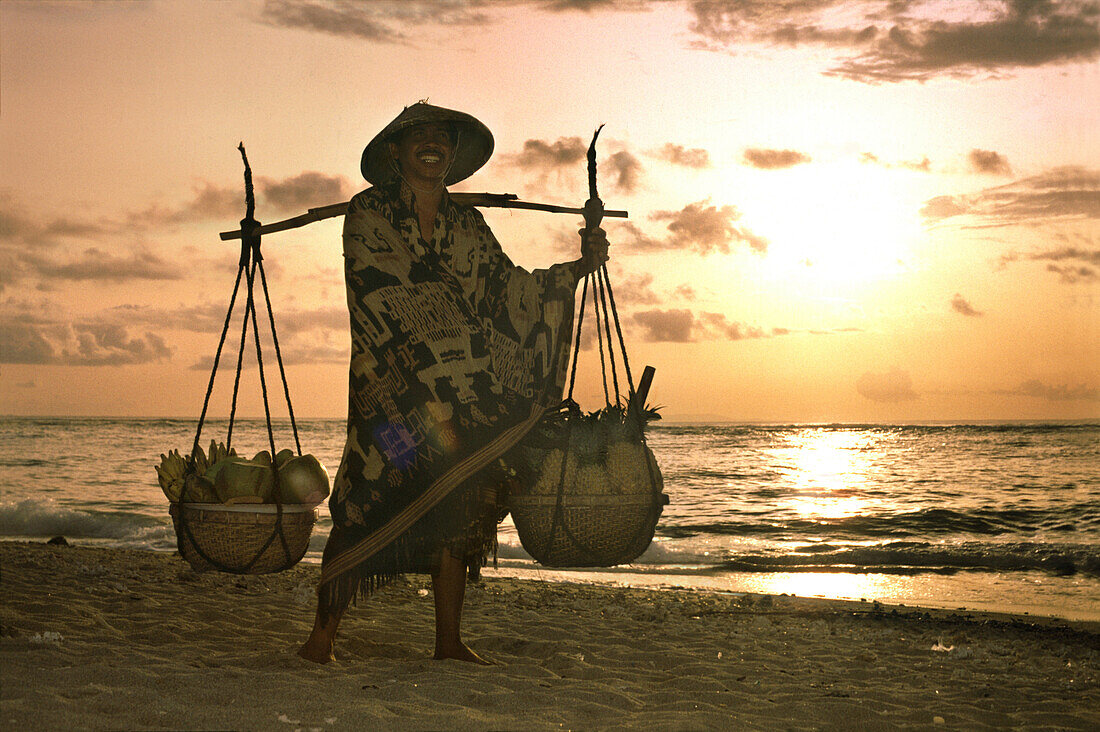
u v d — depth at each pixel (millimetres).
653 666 4871
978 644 6828
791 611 8398
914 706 4199
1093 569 13133
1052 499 23531
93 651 3822
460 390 3799
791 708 3840
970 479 29828
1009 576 12688
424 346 3811
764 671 4844
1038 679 5336
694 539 17406
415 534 3746
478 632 5758
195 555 3973
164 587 7004
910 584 11914
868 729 3594
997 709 4355
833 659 5566
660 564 13938
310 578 8180
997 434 60906
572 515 3652
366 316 3840
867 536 18219
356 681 3541
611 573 12805
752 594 9750
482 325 3971
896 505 23000
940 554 14352
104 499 24562
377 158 4098
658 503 3750
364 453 3781
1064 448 45062
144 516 19672
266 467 4051
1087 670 5852
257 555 3945
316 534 16500
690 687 4227
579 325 4082
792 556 14539
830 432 73562
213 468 3998
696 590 11000
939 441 54031
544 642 5199
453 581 4082
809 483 29844
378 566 3760
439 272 3932
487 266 4086
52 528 17969
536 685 3740
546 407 3900
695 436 68312
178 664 3646
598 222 4129
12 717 2605
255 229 4148
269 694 3176
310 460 4141
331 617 3959
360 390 3820
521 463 3771
